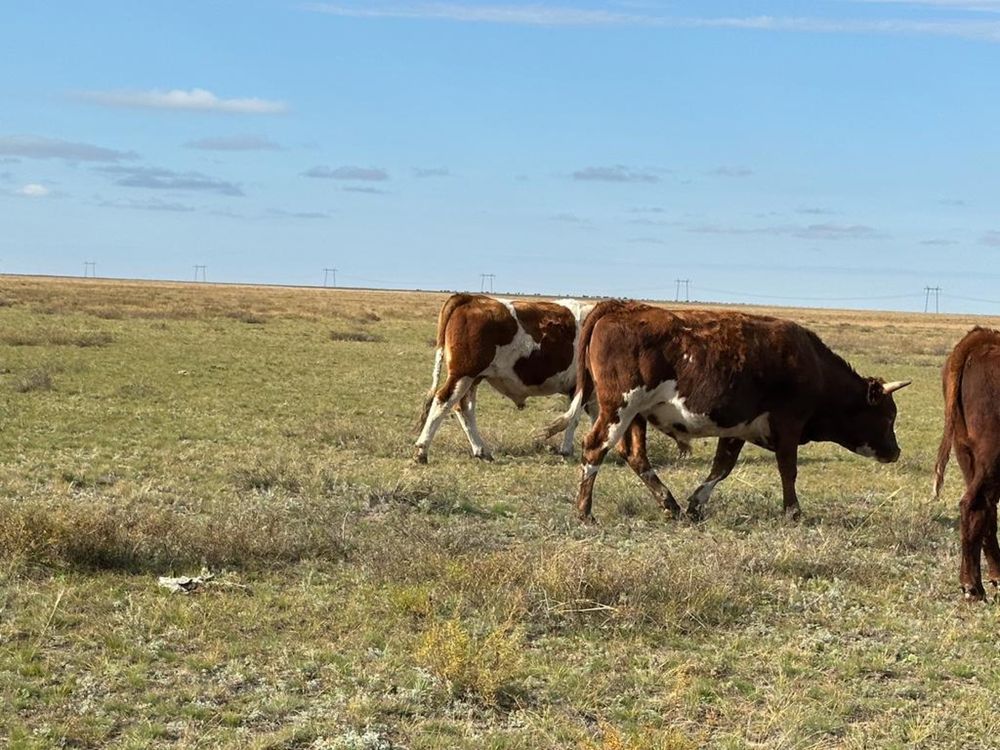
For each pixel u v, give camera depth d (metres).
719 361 12.03
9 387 22.56
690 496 13.54
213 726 6.37
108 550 9.43
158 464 14.70
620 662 7.71
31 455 14.91
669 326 12.08
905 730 6.68
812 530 11.83
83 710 6.49
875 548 11.55
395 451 17.05
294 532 10.46
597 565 9.13
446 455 16.86
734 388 12.09
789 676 7.59
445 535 10.66
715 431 12.38
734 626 8.66
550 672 7.43
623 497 13.13
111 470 14.08
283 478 13.71
